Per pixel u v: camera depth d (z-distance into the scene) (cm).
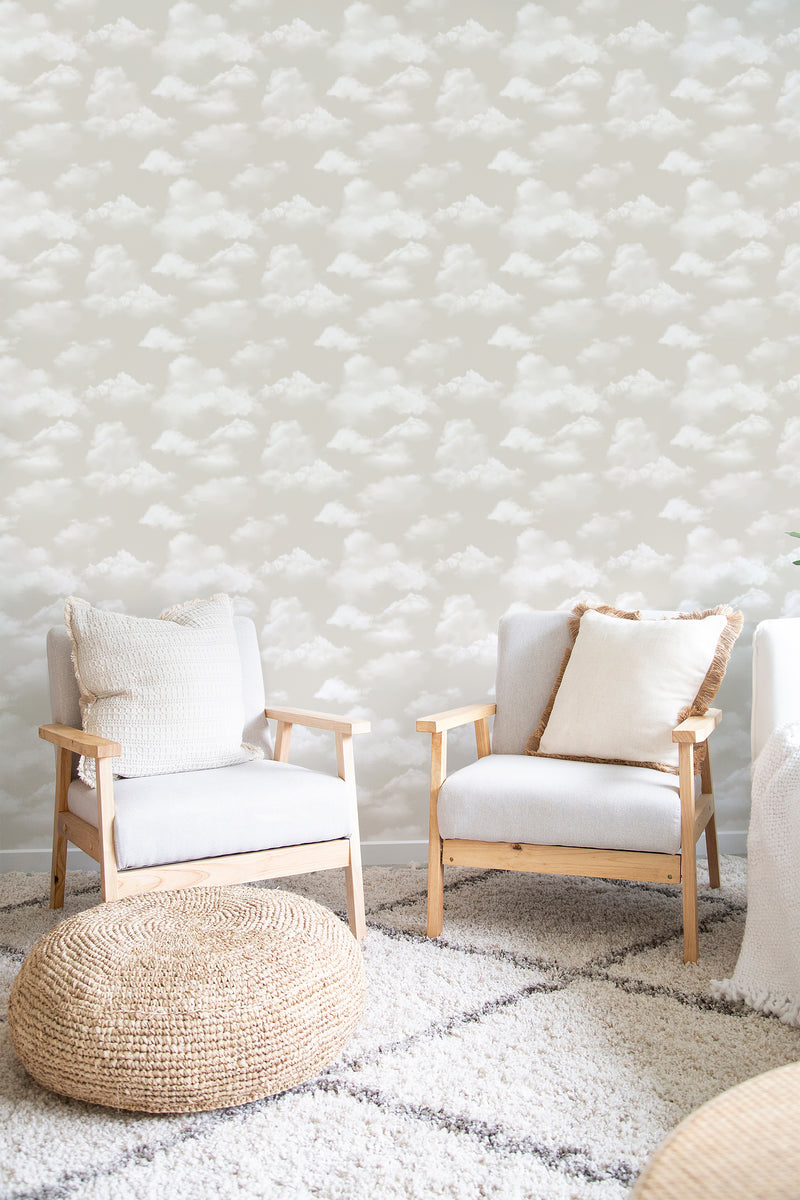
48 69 276
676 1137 77
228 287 281
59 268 278
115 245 278
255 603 284
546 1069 159
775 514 291
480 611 288
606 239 286
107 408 279
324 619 285
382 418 284
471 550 287
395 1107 149
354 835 218
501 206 284
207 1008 145
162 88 278
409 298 283
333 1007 156
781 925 184
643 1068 159
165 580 282
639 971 200
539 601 288
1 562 279
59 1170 134
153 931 165
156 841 192
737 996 184
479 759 248
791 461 291
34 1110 149
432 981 195
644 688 230
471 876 272
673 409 288
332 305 282
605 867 208
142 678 228
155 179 279
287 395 282
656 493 289
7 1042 171
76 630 233
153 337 279
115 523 280
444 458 285
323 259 282
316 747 288
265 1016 147
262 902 179
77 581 280
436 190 283
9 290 277
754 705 229
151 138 279
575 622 258
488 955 210
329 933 168
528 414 286
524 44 283
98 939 162
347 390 283
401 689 288
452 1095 152
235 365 281
